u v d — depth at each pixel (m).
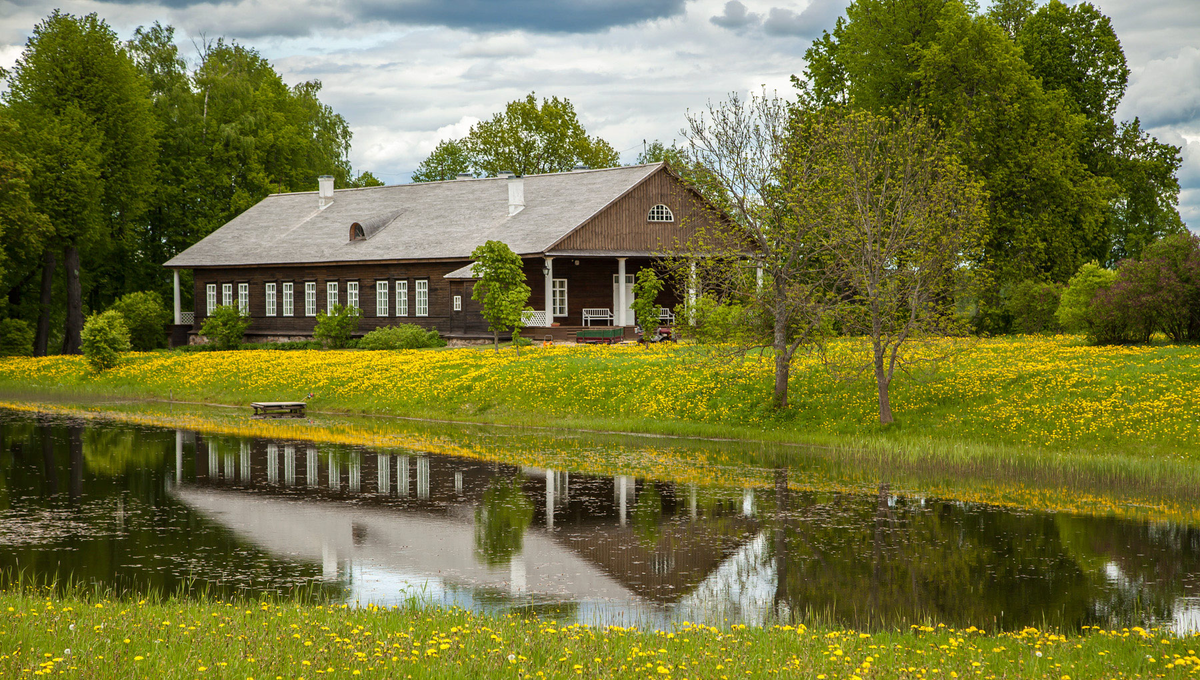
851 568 14.91
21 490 21.17
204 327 53.97
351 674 8.34
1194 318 33.03
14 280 61.88
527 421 31.98
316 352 47.94
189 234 71.25
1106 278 35.78
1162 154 56.81
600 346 42.19
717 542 16.48
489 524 17.88
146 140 61.34
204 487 21.48
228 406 38.03
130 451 26.45
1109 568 14.86
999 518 18.11
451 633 9.97
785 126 27.61
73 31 57.44
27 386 44.50
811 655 9.71
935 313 26.72
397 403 35.59
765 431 27.97
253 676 8.19
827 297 28.44
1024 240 47.28
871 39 50.56
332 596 13.48
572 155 87.94
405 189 61.19
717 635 10.48
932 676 9.03
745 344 29.92
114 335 46.84
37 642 9.02
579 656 9.19
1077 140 50.88
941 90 48.16
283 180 75.62
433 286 51.56
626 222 50.19
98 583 14.00
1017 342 37.94
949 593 13.64
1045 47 55.34
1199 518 18.08
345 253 55.25
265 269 58.56
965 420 25.88
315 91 92.50
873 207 26.56
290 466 24.08
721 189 27.73
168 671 8.20
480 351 41.94
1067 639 11.31
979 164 46.91
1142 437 22.97
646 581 14.25
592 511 18.91
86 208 56.44
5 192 50.78
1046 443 23.81
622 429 30.00
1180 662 9.42
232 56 86.31
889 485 21.31
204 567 14.96
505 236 50.62
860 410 27.72
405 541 16.62
